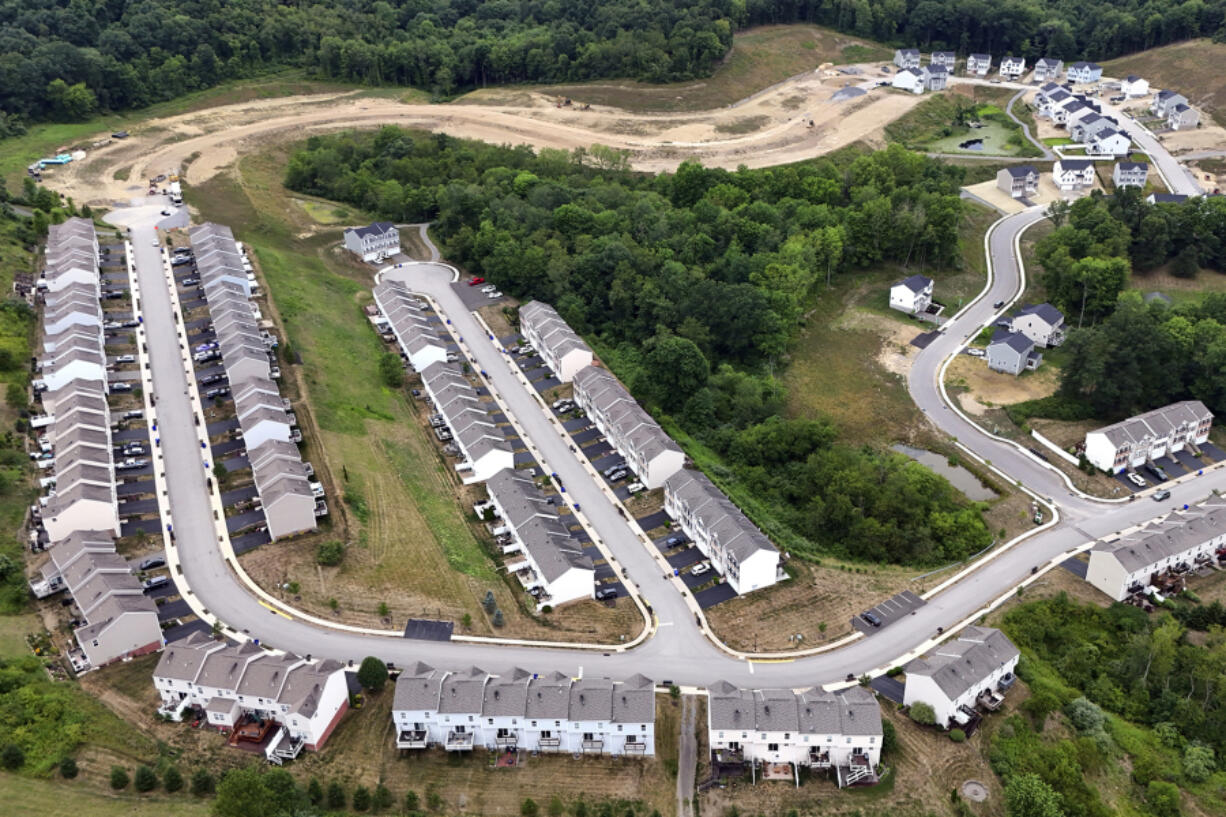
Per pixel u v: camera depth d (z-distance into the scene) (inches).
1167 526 5674.2
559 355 7386.8
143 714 4453.7
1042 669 4926.2
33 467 5905.5
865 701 4372.5
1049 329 7844.5
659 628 5177.2
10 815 3811.5
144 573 5290.4
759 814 4143.7
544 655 4948.3
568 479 6417.3
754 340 7701.8
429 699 4367.6
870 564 5728.3
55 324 7071.9
